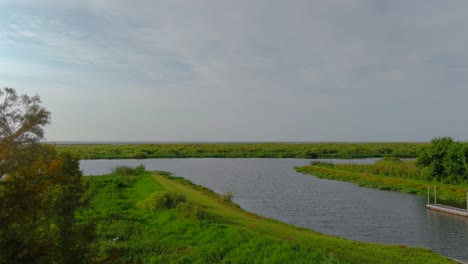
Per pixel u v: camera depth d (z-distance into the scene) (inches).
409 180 1766.7
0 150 256.4
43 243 268.7
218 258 577.3
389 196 1492.4
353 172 2183.8
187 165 2970.0
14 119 267.7
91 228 317.4
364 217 1107.9
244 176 2183.8
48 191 297.1
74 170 325.7
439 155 1710.1
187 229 737.0
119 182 1429.6
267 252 582.9
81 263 295.1
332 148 4884.4
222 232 701.3
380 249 677.9
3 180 270.2
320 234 847.7
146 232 724.0
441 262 616.7
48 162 291.9
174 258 571.5
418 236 893.8
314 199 1417.3
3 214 254.1
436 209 1206.9
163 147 5167.3
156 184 1366.9
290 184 1845.5
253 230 732.0
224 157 4109.3
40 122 276.1
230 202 1272.1
